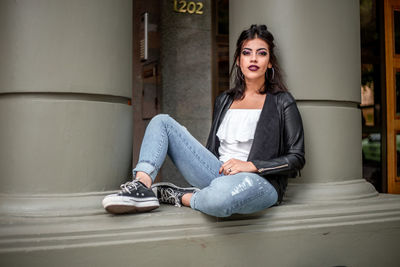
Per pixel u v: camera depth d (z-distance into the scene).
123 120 2.27
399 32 4.52
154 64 5.10
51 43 2.02
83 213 1.94
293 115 2.30
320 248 2.31
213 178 2.27
